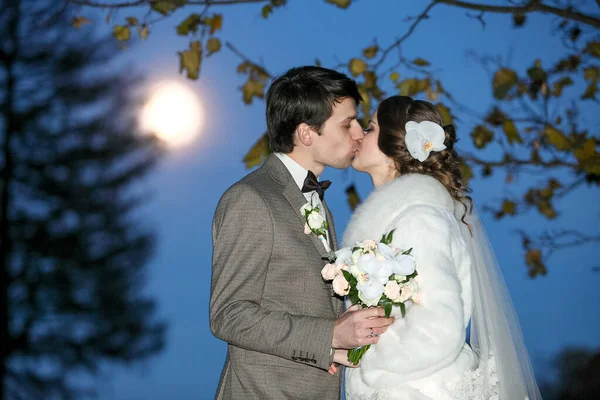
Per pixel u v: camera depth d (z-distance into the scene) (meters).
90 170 23.33
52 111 23.25
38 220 22.00
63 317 21.42
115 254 22.73
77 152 23.12
